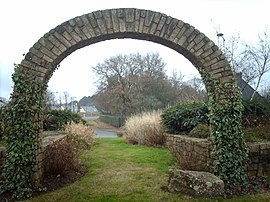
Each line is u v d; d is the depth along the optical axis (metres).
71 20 5.39
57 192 5.01
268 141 6.22
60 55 5.33
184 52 5.77
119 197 4.74
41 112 5.21
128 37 5.82
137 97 29.34
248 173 5.50
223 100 5.45
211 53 5.51
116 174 6.36
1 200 4.62
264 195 4.80
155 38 5.65
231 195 4.84
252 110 8.41
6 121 4.98
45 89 5.42
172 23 5.54
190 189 4.82
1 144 6.23
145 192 5.00
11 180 4.84
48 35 5.29
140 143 12.40
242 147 5.37
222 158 5.30
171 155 8.83
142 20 5.51
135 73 31.42
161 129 11.49
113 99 31.84
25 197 4.74
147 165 7.39
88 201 4.55
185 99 20.05
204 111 9.12
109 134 24.77
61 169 5.84
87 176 6.21
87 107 66.75
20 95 5.00
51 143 6.36
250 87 15.34
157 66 31.50
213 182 4.79
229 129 5.36
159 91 29.56
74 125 12.23
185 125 9.48
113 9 5.48
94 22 5.43
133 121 13.55
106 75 32.38
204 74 5.60
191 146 6.80
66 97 43.28
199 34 5.54
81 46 5.68
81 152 9.14
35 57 5.20
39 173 5.22
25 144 4.89
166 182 5.63
